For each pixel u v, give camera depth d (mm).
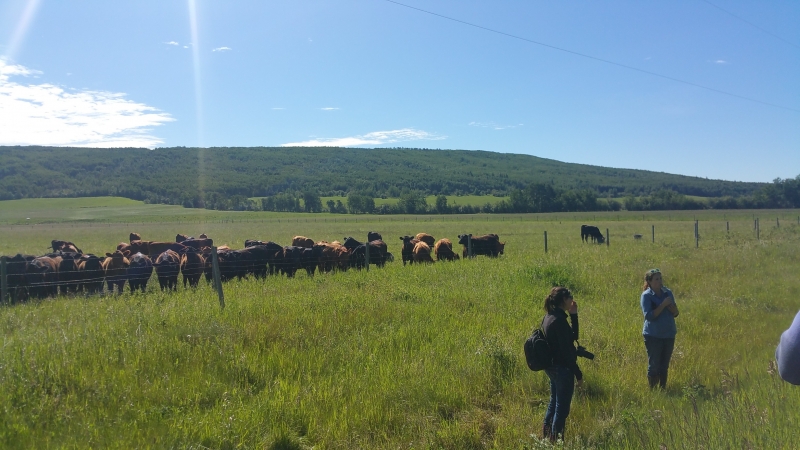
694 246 27203
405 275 15641
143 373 6664
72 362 6738
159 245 22984
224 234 44750
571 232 46250
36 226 64625
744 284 14398
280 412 5766
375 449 5422
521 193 117250
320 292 12234
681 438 4859
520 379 7156
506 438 5719
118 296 13219
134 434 5262
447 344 8359
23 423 5355
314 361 7387
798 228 41031
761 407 5805
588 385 6969
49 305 11773
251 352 7453
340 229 54062
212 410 5855
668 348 7160
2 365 6449
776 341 9289
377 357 7633
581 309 11320
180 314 9203
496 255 24172
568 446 5316
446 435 5660
